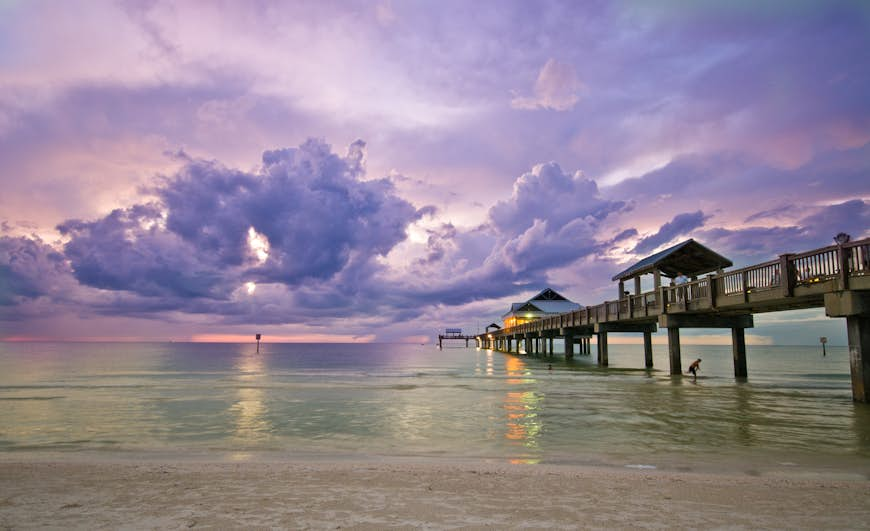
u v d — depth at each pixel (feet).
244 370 144.46
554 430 41.50
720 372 123.34
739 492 21.79
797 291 57.21
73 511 18.71
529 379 95.09
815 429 41.24
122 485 22.72
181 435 40.60
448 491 21.66
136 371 139.85
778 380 92.07
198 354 350.02
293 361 223.51
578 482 23.52
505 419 47.37
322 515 18.17
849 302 49.67
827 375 115.75
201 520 17.61
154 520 17.62
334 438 38.96
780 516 18.28
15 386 85.76
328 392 73.15
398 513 18.42
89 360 232.94
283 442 37.50
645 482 23.62
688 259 97.81
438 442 37.06
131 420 48.37
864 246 48.49
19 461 29.78
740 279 68.44
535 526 17.02
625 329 126.41
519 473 25.53
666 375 104.17
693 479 24.45
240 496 20.80
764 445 35.32
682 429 41.55
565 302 264.93
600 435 39.27
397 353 405.59
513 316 260.01
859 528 16.98
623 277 113.60
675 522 17.54
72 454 33.30
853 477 26.25
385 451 34.06
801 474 26.99
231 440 38.34
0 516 18.11
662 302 91.40
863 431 40.32
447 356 312.71
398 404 58.85
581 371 121.29
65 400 64.64
